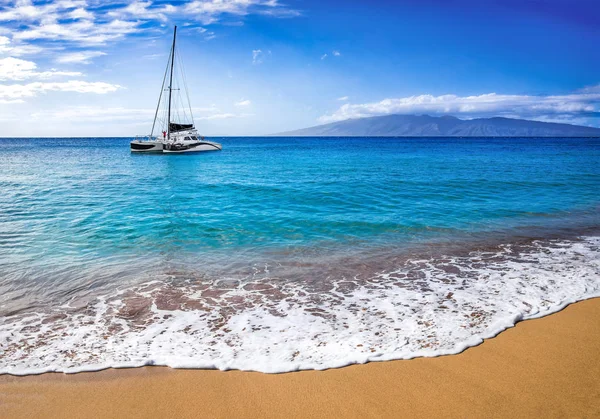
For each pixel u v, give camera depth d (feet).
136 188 62.23
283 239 30.86
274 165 109.50
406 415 10.50
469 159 130.93
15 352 13.94
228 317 16.99
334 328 15.83
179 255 26.50
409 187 58.95
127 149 245.65
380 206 44.37
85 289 20.31
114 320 16.72
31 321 16.60
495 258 25.98
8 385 11.98
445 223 36.19
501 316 16.76
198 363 13.21
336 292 19.94
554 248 28.45
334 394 11.50
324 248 28.37
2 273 22.53
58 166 111.04
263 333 15.44
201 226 34.94
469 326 15.87
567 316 16.80
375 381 12.12
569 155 153.58
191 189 59.98
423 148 248.52
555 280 21.54
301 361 13.33
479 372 12.53
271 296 19.45
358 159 135.03
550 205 44.98
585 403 10.90
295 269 23.72
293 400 11.25
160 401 11.26
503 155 156.25
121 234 32.09
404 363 13.12
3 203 47.14
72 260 25.14
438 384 11.91
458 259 25.76
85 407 10.98
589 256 26.40
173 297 19.29
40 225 35.06
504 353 13.73
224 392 11.67
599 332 15.31
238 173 86.89
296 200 48.67
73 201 48.96
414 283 21.22
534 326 15.85
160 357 13.64
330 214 39.96
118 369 12.89
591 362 13.08
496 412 10.57
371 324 16.16
